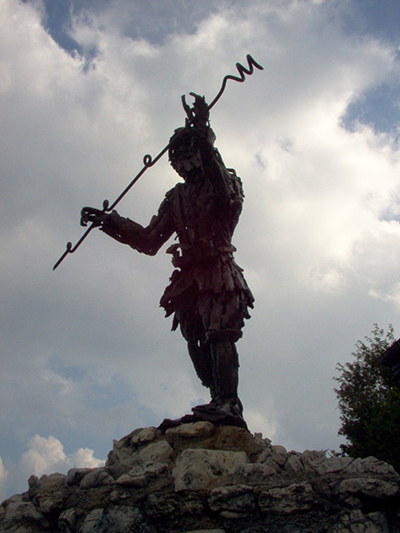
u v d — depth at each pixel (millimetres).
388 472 6031
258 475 6402
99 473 6859
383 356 10453
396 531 5652
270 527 5910
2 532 6812
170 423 7730
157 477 6699
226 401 7945
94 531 6180
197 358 8836
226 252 8688
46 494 6965
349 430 22469
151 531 6148
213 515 6152
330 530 5797
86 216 9258
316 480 6277
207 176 8352
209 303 8406
